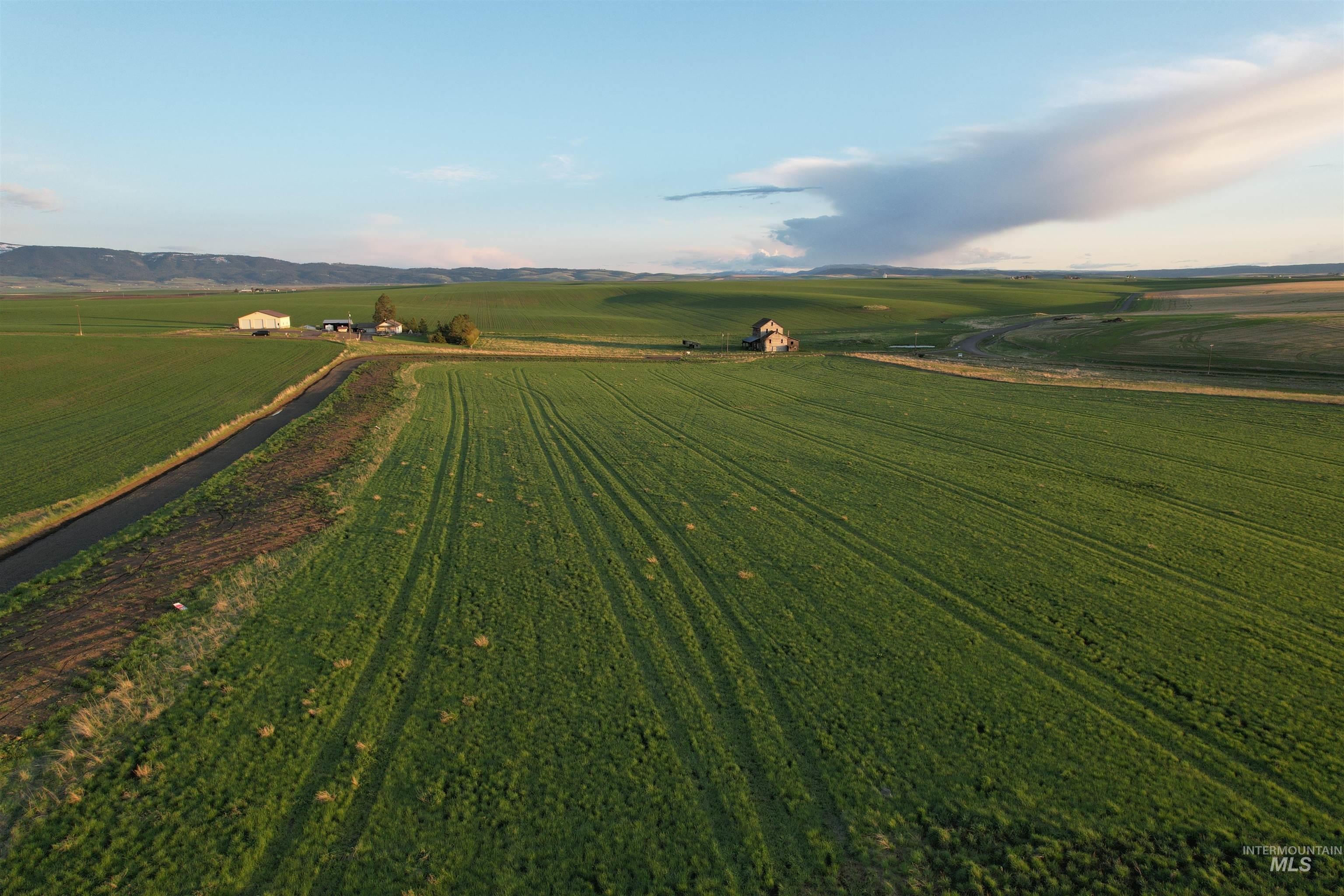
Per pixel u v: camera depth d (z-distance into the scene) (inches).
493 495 1432.1
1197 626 893.2
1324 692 747.4
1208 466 1681.8
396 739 664.4
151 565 1018.1
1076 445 1924.2
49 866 518.0
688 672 786.2
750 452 1856.5
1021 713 713.6
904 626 891.4
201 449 1720.0
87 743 644.1
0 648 786.8
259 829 556.7
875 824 574.2
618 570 1059.3
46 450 1656.0
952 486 1537.9
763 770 631.2
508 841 550.9
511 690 745.0
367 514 1283.2
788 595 979.9
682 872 527.8
